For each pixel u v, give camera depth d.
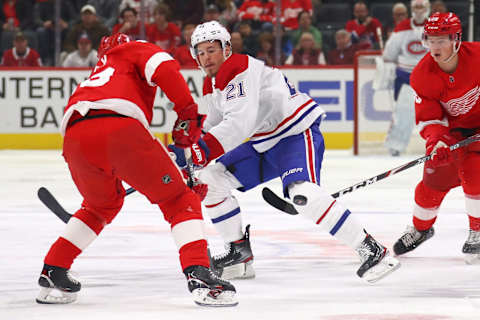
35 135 33.84
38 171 26.09
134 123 8.82
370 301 9.31
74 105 8.88
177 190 9.09
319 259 12.30
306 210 10.27
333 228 10.21
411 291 9.91
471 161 11.80
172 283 10.49
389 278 10.79
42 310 8.91
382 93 30.92
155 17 33.16
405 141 30.72
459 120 12.05
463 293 9.79
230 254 10.91
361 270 10.17
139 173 8.88
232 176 11.00
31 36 34.19
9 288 10.21
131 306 9.09
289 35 33.47
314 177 10.48
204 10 34.50
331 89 33.38
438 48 11.23
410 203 18.81
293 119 10.74
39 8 34.88
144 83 9.19
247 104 10.21
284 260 12.25
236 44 32.47
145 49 9.09
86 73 33.72
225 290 9.02
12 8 35.06
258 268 11.66
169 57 9.02
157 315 8.59
